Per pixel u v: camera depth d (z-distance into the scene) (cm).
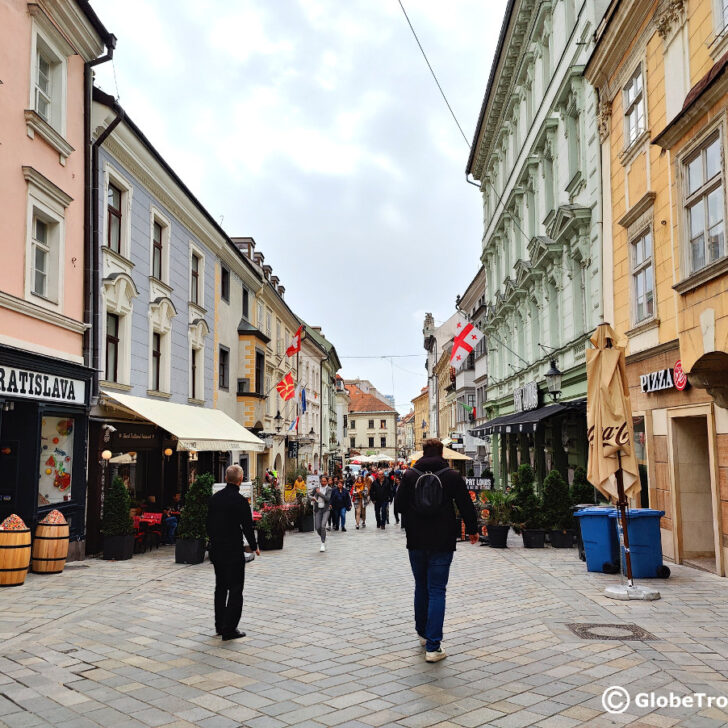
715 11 960
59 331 1256
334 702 475
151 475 1728
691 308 983
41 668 563
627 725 429
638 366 1288
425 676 532
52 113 1274
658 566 984
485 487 1955
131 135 1532
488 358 3256
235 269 2620
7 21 1098
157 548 1491
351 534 1945
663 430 1170
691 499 1116
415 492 591
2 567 967
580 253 1681
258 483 2070
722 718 439
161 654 606
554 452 1983
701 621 708
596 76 1462
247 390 2633
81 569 1148
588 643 625
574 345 1750
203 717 449
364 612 789
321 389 5400
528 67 2319
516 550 1401
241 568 673
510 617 745
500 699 477
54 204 1246
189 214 1992
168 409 1691
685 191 1041
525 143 2367
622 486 893
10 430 1148
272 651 615
